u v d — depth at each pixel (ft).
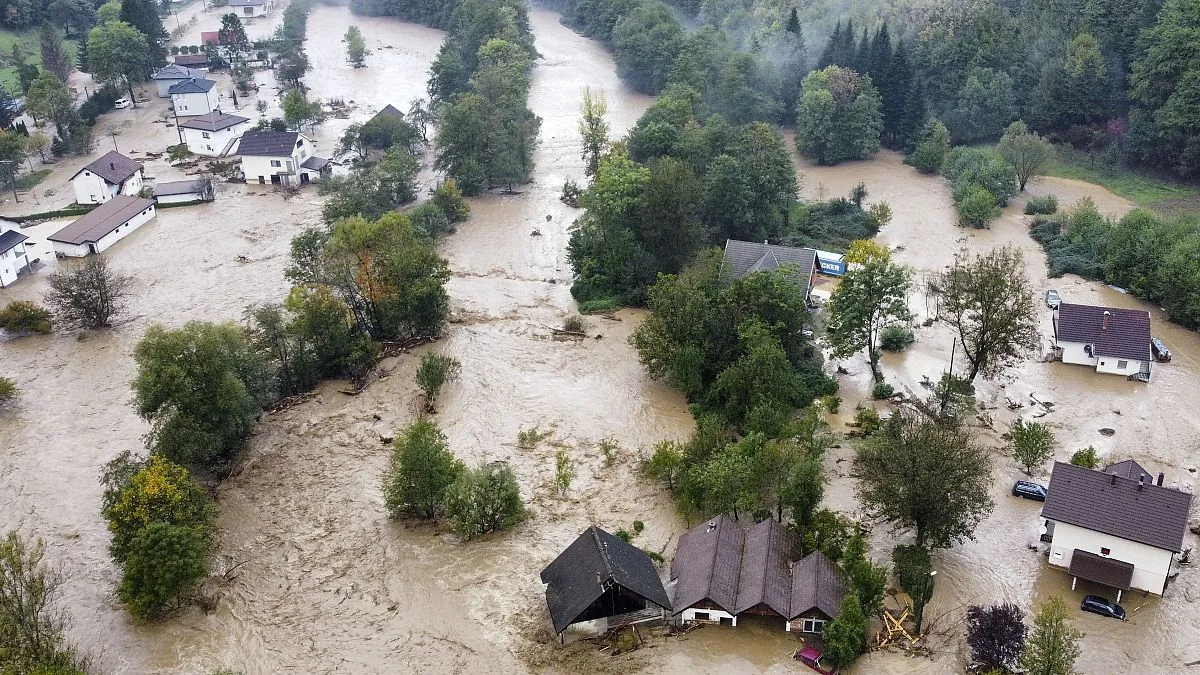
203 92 603.26
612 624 206.28
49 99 545.03
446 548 236.22
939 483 212.23
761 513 236.63
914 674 191.83
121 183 472.85
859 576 203.41
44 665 181.37
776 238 417.28
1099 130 522.06
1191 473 258.98
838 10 651.66
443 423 291.58
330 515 250.37
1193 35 467.11
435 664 200.13
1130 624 205.36
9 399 306.14
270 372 295.28
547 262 413.59
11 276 386.11
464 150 478.18
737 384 278.46
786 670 194.08
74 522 250.16
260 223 452.76
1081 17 553.23
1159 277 354.13
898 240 429.38
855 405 297.33
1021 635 190.90
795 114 585.63
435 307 338.95
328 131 584.81
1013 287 295.69
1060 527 216.54
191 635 210.38
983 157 481.05
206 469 270.26
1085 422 285.64
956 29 565.53
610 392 308.60
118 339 345.72
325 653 204.33
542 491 257.55
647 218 375.86
